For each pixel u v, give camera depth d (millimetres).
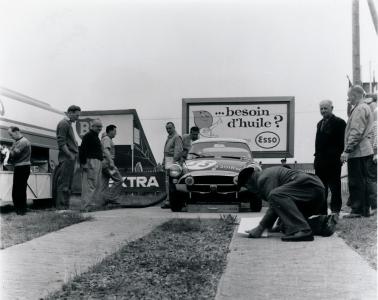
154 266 4965
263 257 5023
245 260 4926
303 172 6164
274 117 17062
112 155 11203
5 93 9883
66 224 7496
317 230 6105
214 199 9242
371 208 8078
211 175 9180
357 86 7309
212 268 4789
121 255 5480
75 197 13828
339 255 5039
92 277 4609
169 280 4445
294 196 5988
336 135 7555
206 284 4273
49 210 9758
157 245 6000
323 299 3645
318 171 7691
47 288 4281
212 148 10750
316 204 6090
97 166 9688
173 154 11133
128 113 17469
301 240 5812
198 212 9336
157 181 15672
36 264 5090
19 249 5793
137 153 17906
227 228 7113
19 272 4793
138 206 11141
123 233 6824
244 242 5871
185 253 5523
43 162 11281
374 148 8086
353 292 3789
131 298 3951
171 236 6578
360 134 7168
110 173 11102
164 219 8102
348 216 7352
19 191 8773
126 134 17594
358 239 5766
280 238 6102
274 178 6125
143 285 4309
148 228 7230
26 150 8836
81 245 6016
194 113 17203
